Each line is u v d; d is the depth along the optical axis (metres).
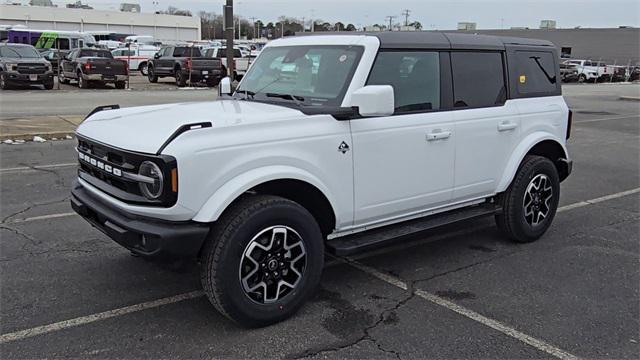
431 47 4.75
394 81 4.46
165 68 29.14
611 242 5.86
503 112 5.28
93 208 3.93
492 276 4.86
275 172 3.69
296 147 3.84
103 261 5.02
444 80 4.84
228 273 3.57
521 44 5.62
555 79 6.01
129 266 4.91
